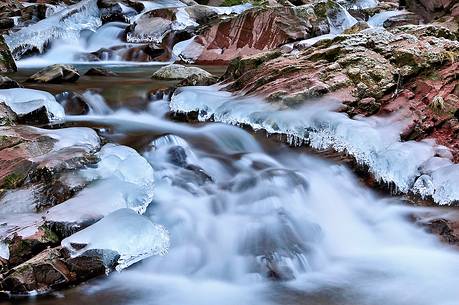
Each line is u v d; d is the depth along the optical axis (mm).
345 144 6449
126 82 9422
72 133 6191
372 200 6035
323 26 13922
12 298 4145
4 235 4418
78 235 4469
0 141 5637
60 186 5062
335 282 4688
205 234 5227
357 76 7309
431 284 4664
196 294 4461
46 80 9023
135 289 4457
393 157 6027
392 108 6793
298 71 7711
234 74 8867
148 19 16016
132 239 4617
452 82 7043
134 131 7012
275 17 13211
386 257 5160
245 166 6262
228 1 20000
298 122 6777
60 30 15148
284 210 5551
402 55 7504
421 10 15750
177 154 6270
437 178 5785
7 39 14383
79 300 4223
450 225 5312
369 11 18406
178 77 9844
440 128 6535
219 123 7324
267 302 4348
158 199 5551
